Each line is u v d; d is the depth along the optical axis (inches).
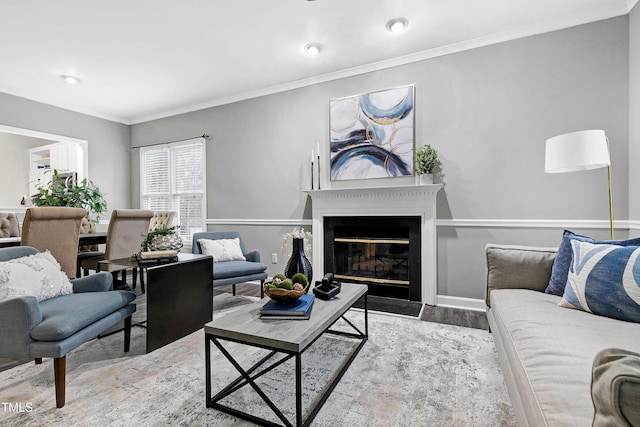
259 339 54.1
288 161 154.5
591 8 98.8
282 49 122.2
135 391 65.2
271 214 159.6
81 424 55.0
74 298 75.1
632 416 20.0
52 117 171.9
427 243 122.0
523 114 110.2
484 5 96.6
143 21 104.2
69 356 81.3
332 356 79.9
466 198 118.4
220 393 62.4
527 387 40.2
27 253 81.4
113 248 126.6
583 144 75.5
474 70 117.0
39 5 95.0
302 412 57.7
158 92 163.2
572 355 42.3
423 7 97.4
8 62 130.3
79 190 167.9
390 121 130.0
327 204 140.0
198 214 184.2
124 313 80.4
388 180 131.7
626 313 54.7
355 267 140.9
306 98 149.5
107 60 129.8
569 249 72.4
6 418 56.5
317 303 73.0
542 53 107.4
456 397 62.1
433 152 118.0
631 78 95.7
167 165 194.5
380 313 112.7
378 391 64.4
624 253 58.6
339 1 94.7
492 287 83.7
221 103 172.7
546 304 64.7
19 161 247.0
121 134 203.9
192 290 95.7
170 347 86.8
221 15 101.3
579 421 30.8
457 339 89.9
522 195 110.6
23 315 59.5
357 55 126.6
